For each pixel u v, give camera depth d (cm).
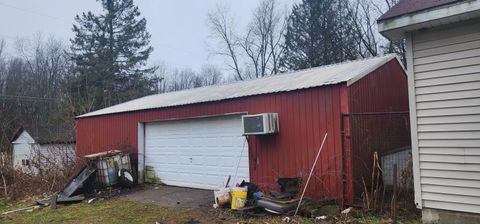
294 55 2828
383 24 542
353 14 2709
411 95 551
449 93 517
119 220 707
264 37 3456
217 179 953
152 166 1144
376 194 631
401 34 566
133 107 1236
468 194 497
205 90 1211
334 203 676
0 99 2653
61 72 3350
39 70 3419
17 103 2705
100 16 3241
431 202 530
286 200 664
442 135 522
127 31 3281
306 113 748
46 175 1189
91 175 1018
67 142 1412
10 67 3328
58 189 1069
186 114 1019
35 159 1341
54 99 2852
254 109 849
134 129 1185
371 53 2611
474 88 496
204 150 989
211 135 972
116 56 3191
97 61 3064
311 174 712
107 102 2839
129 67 3180
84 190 1009
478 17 491
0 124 2272
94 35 3203
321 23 2706
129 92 3028
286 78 978
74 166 1153
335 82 698
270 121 779
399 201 632
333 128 702
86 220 720
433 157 530
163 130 1113
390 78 874
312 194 724
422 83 541
